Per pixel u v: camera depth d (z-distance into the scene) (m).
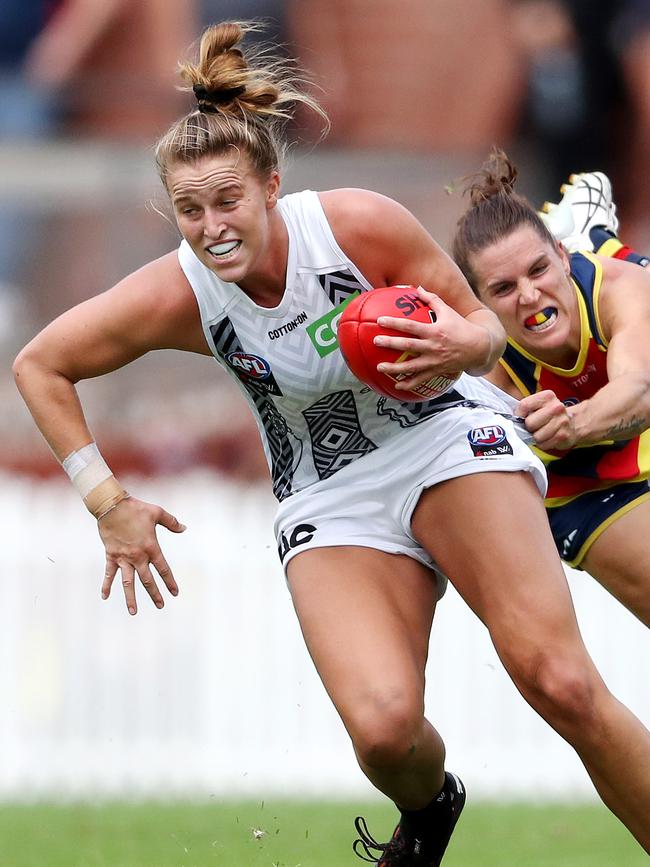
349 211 13.24
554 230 16.98
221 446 45.44
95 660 31.97
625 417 13.98
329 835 21.05
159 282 13.52
